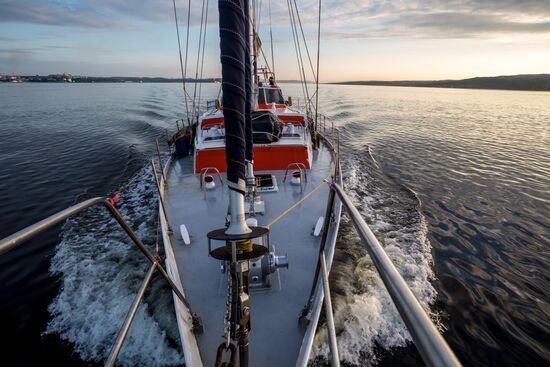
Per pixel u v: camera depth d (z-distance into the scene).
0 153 16.28
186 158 8.69
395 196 10.75
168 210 5.64
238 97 1.61
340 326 4.91
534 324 5.75
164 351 4.52
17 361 4.75
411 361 4.55
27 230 1.23
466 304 6.12
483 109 45.53
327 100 46.16
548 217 9.77
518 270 7.25
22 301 5.91
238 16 1.57
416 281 6.50
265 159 6.98
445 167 14.61
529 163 15.57
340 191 2.03
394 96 73.25
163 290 5.59
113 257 6.74
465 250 7.93
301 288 3.82
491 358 5.11
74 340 4.96
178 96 49.81
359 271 6.09
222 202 5.92
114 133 20.73
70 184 11.95
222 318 3.45
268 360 3.05
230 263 2.01
